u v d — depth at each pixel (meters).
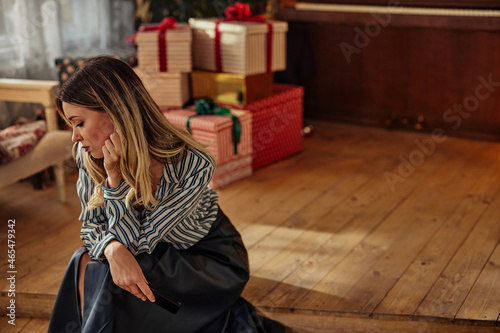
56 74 3.71
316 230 2.71
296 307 2.10
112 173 1.54
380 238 2.62
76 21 3.87
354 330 2.05
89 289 1.63
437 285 2.23
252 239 2.63
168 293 1.67
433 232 2.67
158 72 3.30
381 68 4.22
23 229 2.76
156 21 4.35
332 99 4.48
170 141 1.61
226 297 1.79
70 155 2.97
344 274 2.32
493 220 2.79
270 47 3.35
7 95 3.03
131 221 1.61
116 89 1.48
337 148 3.89
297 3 4.23
